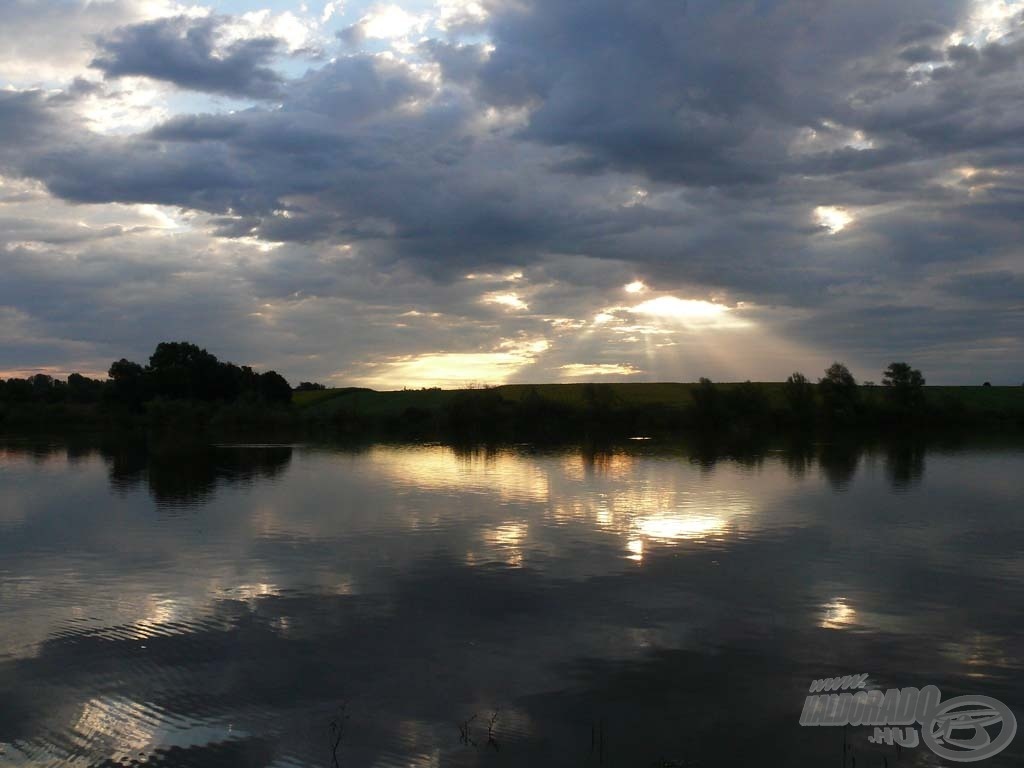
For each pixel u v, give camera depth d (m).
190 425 119.12
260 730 16.22
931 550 32.12
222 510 41.91
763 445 91.81
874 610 23.92
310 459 73.12
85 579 27.36
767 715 16.92
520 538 34.31
